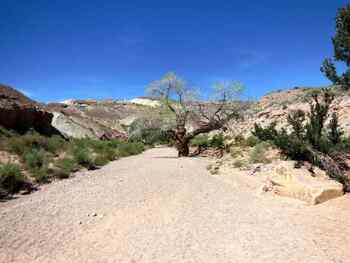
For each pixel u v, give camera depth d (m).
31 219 6.84
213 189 10.19
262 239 5.93
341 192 8.38
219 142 21.52
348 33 9.78
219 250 5.46
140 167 14.85
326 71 10.28
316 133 11.04
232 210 7.83
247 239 5.94
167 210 7.78
